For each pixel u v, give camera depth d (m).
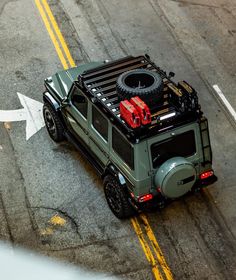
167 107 9.56
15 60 14.08
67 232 10.52
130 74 9.85
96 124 10.30
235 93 13.25
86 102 10.38
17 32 14.93
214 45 14.62
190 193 10.16
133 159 9.38
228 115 12.68
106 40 14.70
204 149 9.88
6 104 12.95
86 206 10.94
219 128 12.38
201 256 10.09
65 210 10.88
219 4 16.02
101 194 11.14
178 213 10.74
